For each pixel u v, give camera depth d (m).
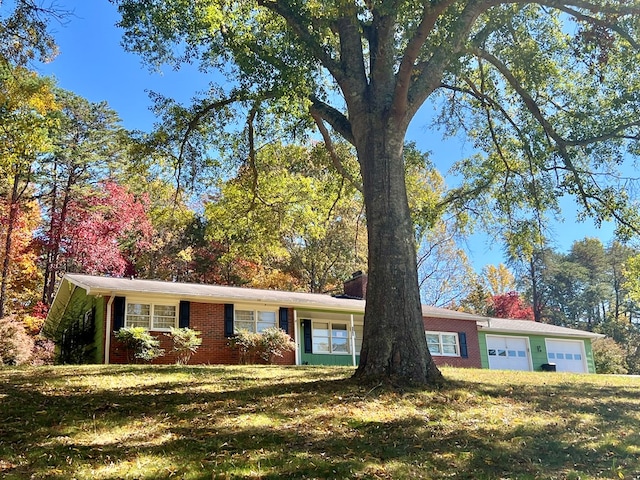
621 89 13.28
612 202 14.16
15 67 12.34
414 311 9.11
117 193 33.31
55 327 25.12
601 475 5.03
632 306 54.78
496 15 12.53
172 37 11.41
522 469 5.12
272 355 20.84
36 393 8.50
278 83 10.41
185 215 15.95
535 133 15.12
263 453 5.24
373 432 6.19
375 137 10.05
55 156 32.72
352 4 9.30
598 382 11.43
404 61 9.48
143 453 5.18
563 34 13.91
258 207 16.98
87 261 32.22
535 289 49.31
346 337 23.52
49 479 4.43
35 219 32.41
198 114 13.84
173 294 19.45
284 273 37.03
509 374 12.64
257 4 10.99
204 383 9.85
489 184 17.14
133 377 10.80
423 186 17.78
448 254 39.97
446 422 6.73
